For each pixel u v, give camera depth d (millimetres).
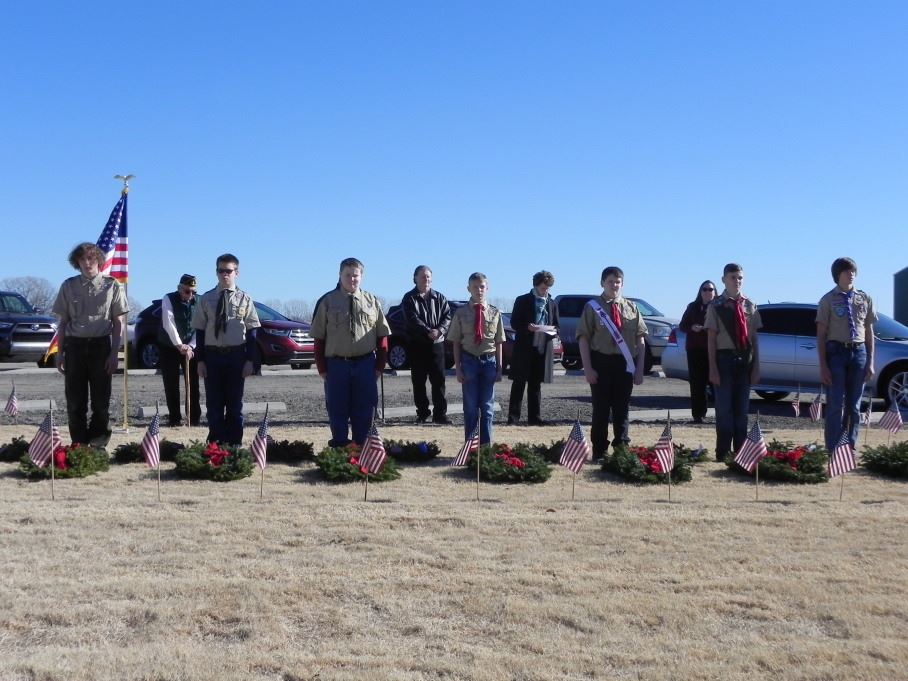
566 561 6250
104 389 10039
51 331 23422
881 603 5414
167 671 4434
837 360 10094
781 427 13727
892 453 9852
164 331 12914
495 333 10648
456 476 9422
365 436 10250
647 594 5574
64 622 5105
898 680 4363
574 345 26172
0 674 4387
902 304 43969
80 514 7473
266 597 5496
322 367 10203
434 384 13555
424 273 13609
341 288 10172
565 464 8508
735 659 4598
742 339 10312
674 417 14828
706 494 8641
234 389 10250
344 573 5945
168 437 11859
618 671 4480
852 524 7316
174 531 6969
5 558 6242
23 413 14578
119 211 12117
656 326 24000
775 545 6684
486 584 5746
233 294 10188
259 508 7750
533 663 4555
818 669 4473
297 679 4383
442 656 4645
